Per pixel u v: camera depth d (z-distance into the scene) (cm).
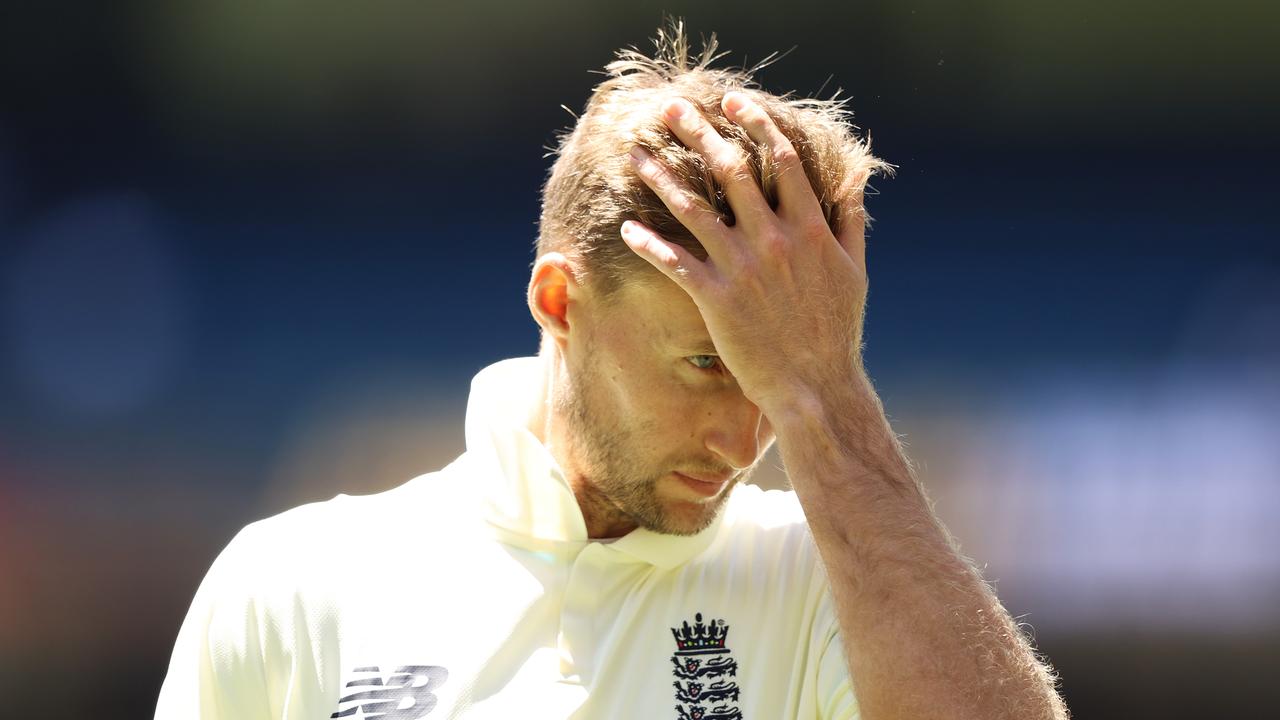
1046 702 346
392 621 391
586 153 397
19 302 1927
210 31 2097
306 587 397
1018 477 1605
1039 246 1944
